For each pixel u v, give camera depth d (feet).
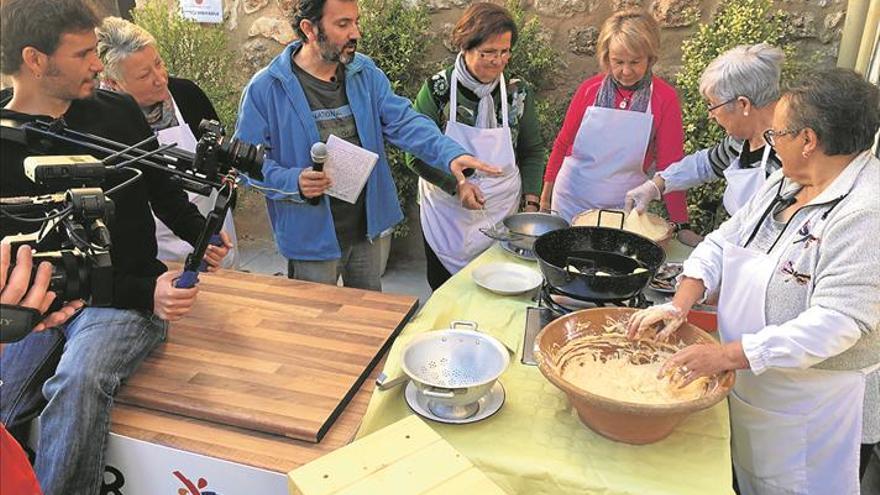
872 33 9.11
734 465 5.80
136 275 5.45
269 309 6.31
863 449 5.78
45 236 3.51
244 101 7.20
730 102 6.36
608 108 8.43
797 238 4.79
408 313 6.30
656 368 4.87
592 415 4.44
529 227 7.58
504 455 4.37
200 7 13.03
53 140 4.57
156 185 5.91
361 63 7.63
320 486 3.62
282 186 7.00
